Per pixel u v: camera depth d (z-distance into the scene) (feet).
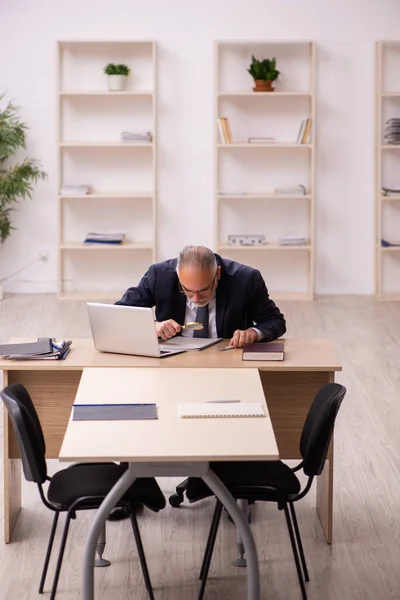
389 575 12.96
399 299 32.22
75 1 31.58
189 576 12.90
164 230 32.89
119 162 32.53
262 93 30.99
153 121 31.58
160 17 31.71
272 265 33.24
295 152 32.48
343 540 13.97
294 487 11.96
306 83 32.07
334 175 32.58
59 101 31.60
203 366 13.44
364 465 16.88
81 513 14.85
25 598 12.34
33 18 31.63
